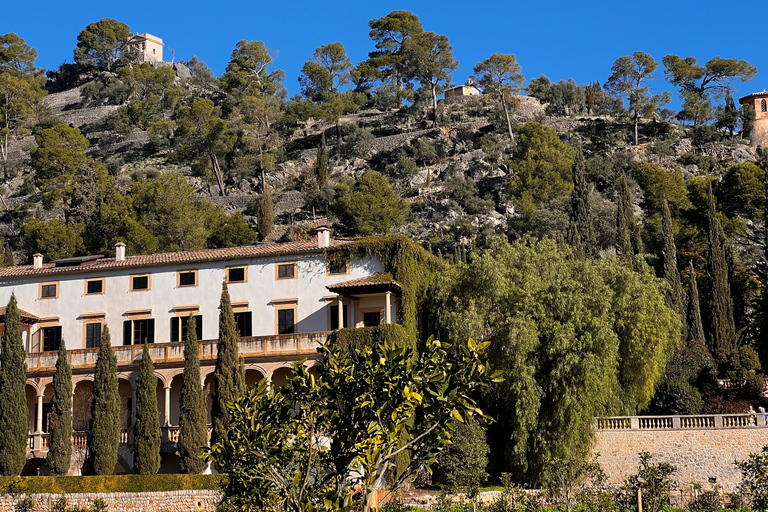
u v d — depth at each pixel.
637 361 56.31
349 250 60.59
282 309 61.59
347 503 23.67
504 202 130.12
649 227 104.00
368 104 197.25
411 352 25.03
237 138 160.38
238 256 62.91
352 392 24.78
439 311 58.34
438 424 24.42
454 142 156.62
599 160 136.75
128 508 49.81
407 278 58.88
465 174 141.88
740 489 48.28
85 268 66.00
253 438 25.25
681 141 153.75
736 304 83.12
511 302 55.97
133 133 185.12
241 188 150.12
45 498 50.38
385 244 59.81
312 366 57.12
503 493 45.66
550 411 52.34
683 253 96.31
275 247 63.62
